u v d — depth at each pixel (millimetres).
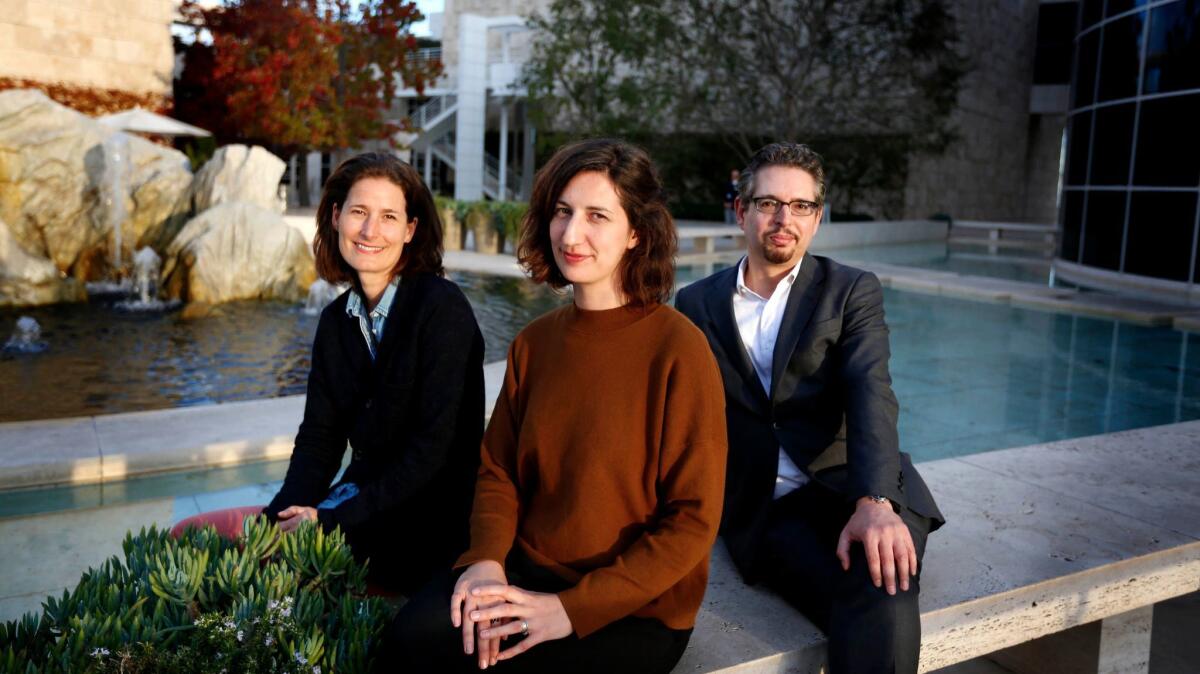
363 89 24953
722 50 25125
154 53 20828
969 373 7695
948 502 3270
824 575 2266
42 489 3988
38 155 12273
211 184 12719
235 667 1643
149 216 12781
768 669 2184
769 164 2596
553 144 28016
